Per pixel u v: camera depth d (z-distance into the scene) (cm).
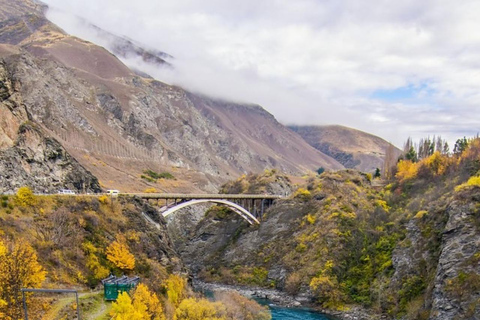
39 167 7725
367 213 11156
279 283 10650
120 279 5553
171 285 6444
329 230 10831
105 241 6462
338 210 11338
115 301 5156
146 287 5256
